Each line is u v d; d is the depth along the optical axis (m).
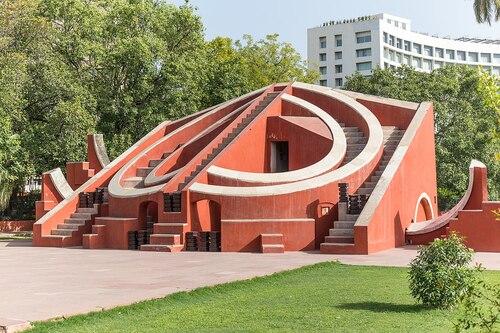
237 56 46.19
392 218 20.47
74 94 33.06
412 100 39.84
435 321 8.46
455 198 38.56
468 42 106.19
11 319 8.55
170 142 27.64
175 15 37.56
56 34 34.38
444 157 37.50
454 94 40.12
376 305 9.77
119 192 23.39
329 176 20.94
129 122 35.91
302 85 28.95
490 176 37.91
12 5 30.83
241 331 8.01
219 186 20.92
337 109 26.91
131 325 8.55
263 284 12.38
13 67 29.48
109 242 22.61
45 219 24.22
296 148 25.00
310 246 19.84
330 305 9.80
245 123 25.75
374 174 22.30
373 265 15.41
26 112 33.88
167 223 20.95
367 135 24.53
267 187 20.36
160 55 35.19
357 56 93.69
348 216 20.05
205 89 39.84
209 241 20.19
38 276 14.03
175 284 12.24
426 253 9.51
